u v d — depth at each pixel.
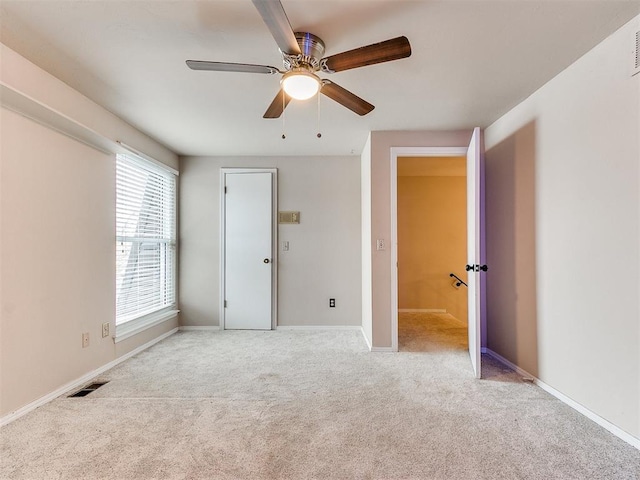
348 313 4.04
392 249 3.15
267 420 1.87
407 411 1.97
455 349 3.21
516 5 1.49
